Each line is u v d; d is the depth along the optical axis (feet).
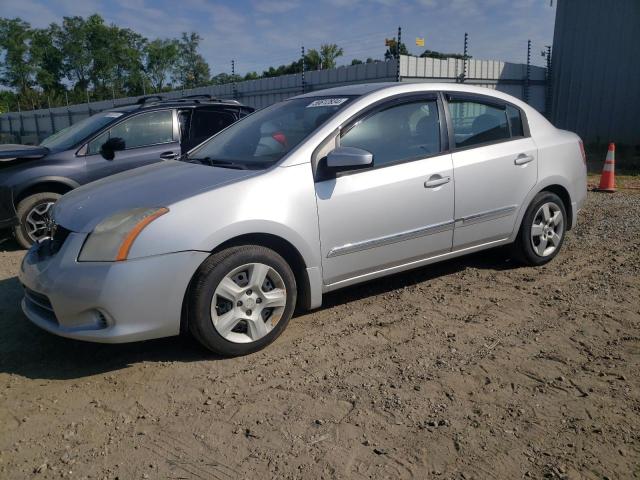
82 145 21.42
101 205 11.53
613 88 53.42
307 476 8.04
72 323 10.75
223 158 13.82
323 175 12.54
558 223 17.21
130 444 8.87
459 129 14.96
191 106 24.04
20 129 128.88
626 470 8.07
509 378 10.67
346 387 10.43
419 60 48.52
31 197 20.54
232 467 8.26
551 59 58.23
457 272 16.80
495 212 15.44
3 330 13.25
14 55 200.54
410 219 13.73
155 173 13.30
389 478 7.98
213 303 11.15
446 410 9.64
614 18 52.42
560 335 12.48
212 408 9.82
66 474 8.19
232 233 11.18
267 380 10.75
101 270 10.41
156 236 10.62
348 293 15.29
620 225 22.43
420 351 11.84
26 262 11.96
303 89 57.77
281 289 11.97
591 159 47.01
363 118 13.39
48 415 9.72
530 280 16.05
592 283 15.71
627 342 12.09
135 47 201.26
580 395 10.03
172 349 12.10
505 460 8.32
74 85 204.74
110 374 11.09
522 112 16.53
